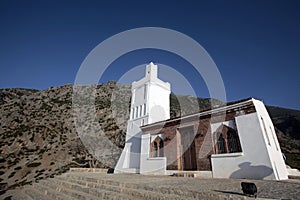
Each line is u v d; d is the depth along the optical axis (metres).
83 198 8.97
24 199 13.96
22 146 45.28
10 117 60.25
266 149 11.23
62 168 33.62
